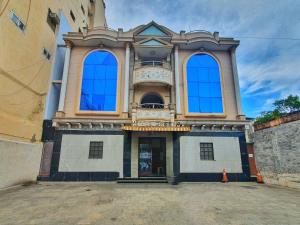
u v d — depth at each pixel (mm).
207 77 15969
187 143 14219
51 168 13391
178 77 15688
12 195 9078
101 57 16109
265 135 13266
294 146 10938
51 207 7039
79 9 22703
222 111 15195
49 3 16234
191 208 6957
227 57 16641
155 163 14188
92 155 13836
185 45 16359
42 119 14469
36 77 14188
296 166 10734
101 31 16766
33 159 13016
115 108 14930
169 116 14477
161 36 16516
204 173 13672
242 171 13836
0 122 10805
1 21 10820
